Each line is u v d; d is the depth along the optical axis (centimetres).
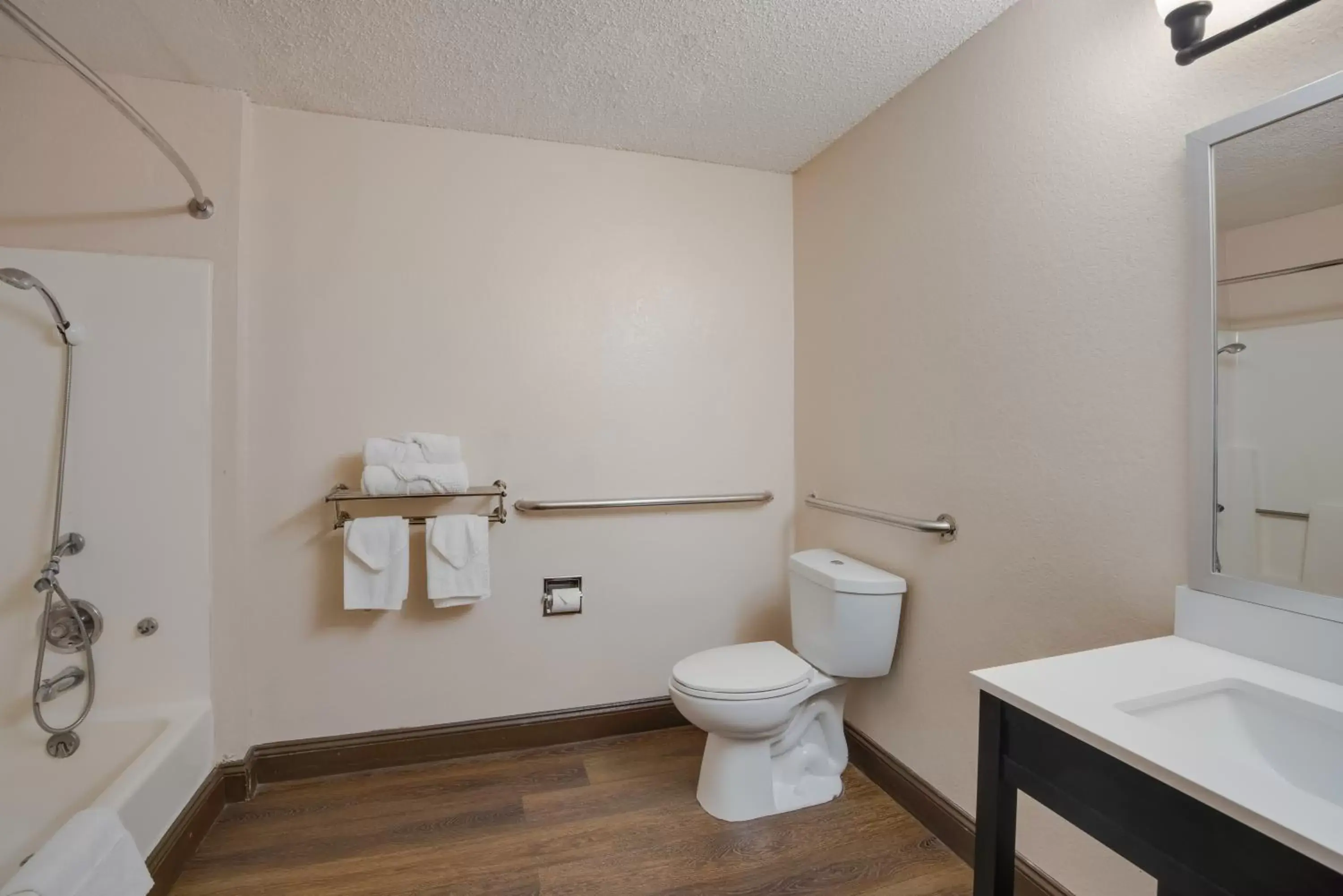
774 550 255
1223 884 71
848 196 220
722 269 247
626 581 238
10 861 166
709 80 186
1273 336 105
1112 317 131
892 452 197
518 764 216
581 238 230
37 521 175
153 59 175
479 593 209
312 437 205
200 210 186
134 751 176
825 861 166
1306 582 101
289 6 153
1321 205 98
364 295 209
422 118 210
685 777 208
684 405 243
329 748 207
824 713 202
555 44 169
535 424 226
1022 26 151
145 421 183
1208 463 114
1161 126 122
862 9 155
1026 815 150
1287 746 94
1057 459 143
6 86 175
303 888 156
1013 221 154
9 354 173
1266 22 98
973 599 167
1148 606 125
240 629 193
